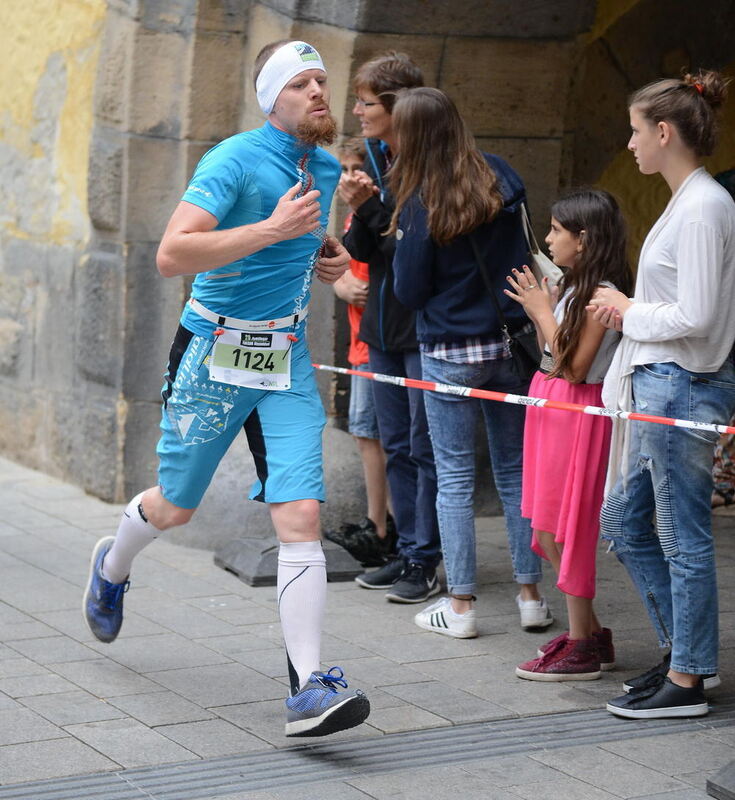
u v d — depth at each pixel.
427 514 7.15
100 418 9.32
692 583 5.32
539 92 8.66
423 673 6.04
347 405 8.79
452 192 6.23
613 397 5.44
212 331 5.23
